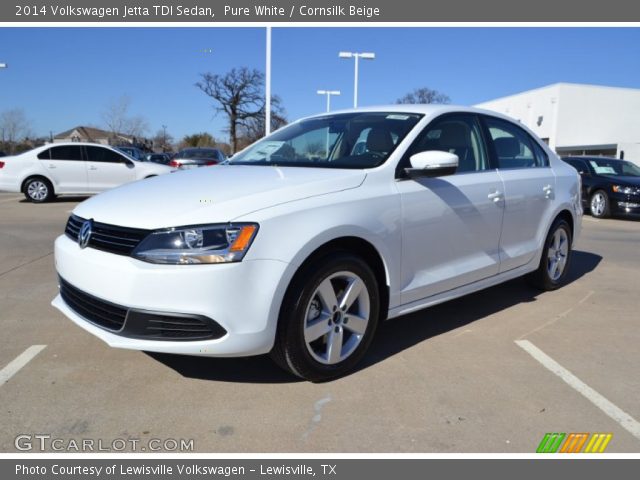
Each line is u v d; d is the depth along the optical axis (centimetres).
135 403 289
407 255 345
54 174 1312
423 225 352
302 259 283
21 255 666
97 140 7494
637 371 338
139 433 262
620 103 4156
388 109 410
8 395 296
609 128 4172
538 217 469
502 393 306
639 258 701
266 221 275
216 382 314
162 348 271
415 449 254
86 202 338
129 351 355
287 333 288
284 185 302
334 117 429
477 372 333
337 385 313
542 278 501
